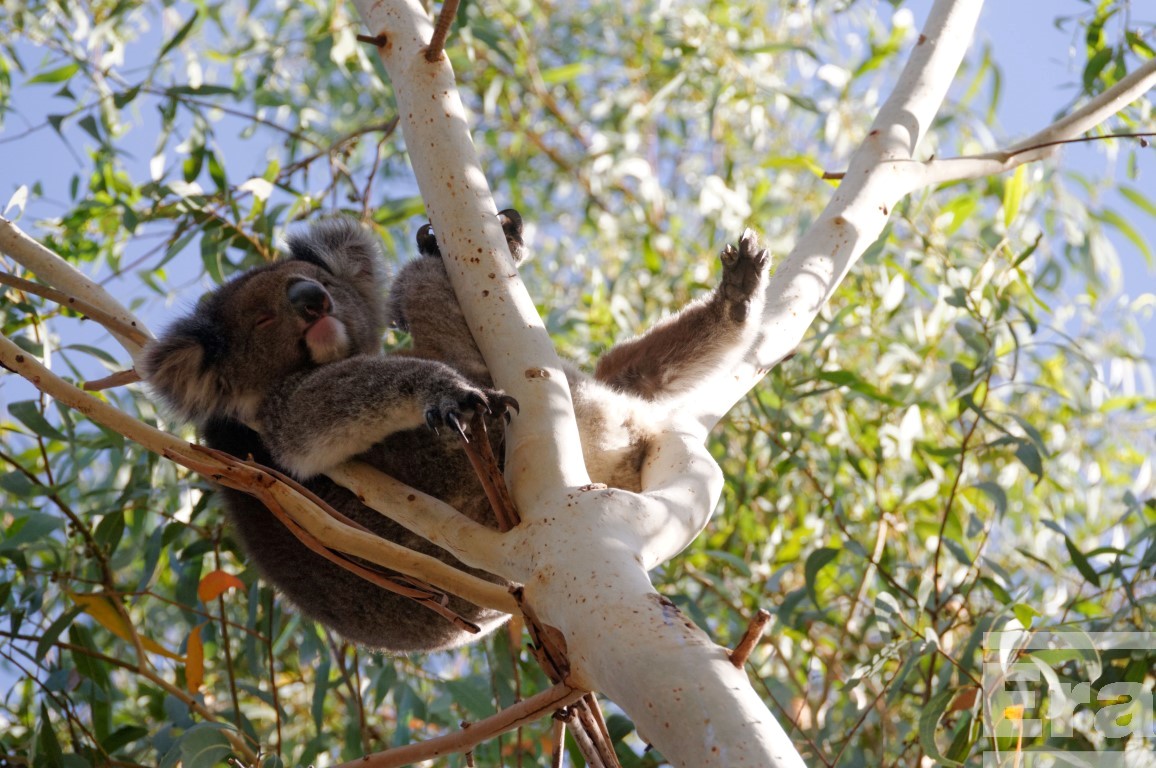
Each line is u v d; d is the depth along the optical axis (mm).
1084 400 7637
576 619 2953
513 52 9922
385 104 8172
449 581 3258
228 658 5594
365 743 5809
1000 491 5945
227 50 9117
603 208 10297
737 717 2576
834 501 6508
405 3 4477
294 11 9219
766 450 7633
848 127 9742
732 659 2732
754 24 10148
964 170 5121
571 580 3045
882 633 5234
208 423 5250
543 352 3680
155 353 4879
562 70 9617
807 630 6332
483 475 3383
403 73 4230
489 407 3539
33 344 5746
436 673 6730
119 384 5414
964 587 6262
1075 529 7805
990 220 7777
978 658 6156
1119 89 5301
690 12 9484
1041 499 7645
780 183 9852
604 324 7891
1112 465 8266
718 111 10070
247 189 6328
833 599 7371
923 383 6863
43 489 5676
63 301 4613
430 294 4801
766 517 7934
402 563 3328
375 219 7258
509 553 3307
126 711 7277
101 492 6105
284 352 5172
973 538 6148
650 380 5070
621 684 2758
